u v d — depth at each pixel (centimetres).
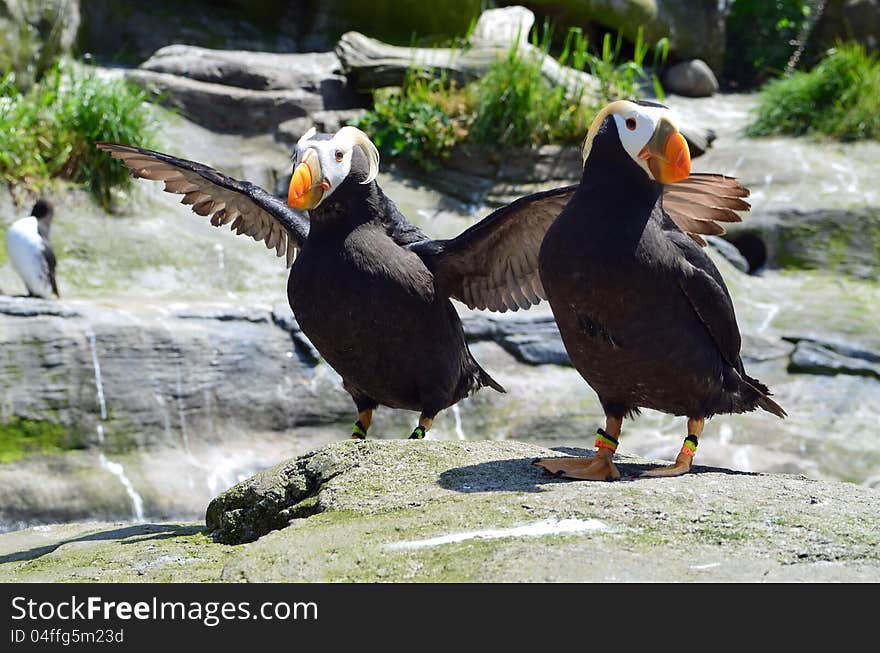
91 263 1350
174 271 1370
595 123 575
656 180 562
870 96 1792
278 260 1435
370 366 700
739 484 565
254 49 1912
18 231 1220
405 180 1623
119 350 1169
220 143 1638
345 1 1958
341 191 670
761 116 1858
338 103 1725
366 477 601
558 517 518
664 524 507
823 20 2336
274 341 1246
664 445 1229
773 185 1645
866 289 1468
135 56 1817
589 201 571
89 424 1139
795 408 1270
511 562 466
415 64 1727
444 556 485
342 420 1240
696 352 585
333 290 674
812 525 504
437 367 707
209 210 835
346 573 483
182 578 532
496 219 700
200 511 1128
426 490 573
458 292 744
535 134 1652
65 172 1461
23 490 1079
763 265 1552
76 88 1548
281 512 609
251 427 1206
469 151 1647
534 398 1272
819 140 1773
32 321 1150
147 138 1521
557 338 1318
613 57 1952
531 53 1741
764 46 2339
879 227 1532
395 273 677
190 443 1177
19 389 1123
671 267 567
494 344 1302
